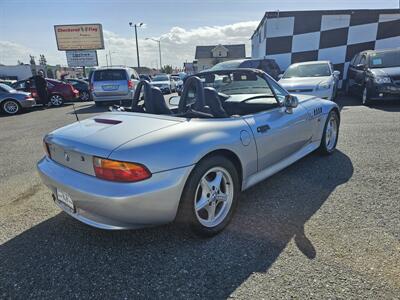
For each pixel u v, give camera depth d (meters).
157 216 1.87
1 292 1.71
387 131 5.01
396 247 1.97
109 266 1.91
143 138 1.89
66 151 2.04
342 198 2.70
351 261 1.85
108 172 1.78
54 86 12.78
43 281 1.80
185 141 1.96
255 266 1.86
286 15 11.44
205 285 1.72
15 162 4.31
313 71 8.26
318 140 3.64
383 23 11.27
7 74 38.72
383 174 3.21
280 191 2.91
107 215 1.81
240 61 9.34
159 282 1.75
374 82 7.62
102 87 10.84
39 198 3.00
